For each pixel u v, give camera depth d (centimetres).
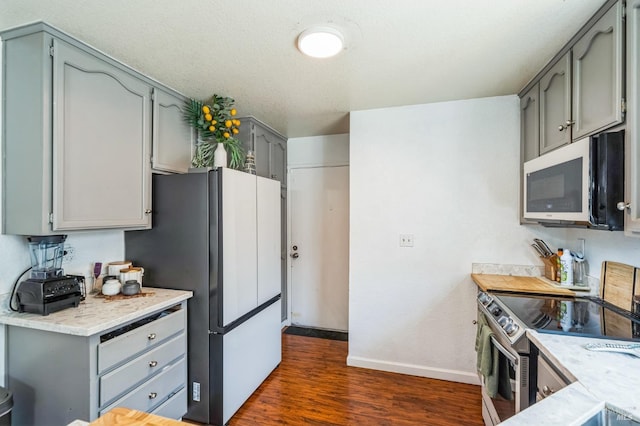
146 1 128
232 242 201
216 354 191
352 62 182
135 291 186
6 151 151
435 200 248
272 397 222
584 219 125
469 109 241
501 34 153
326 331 354
